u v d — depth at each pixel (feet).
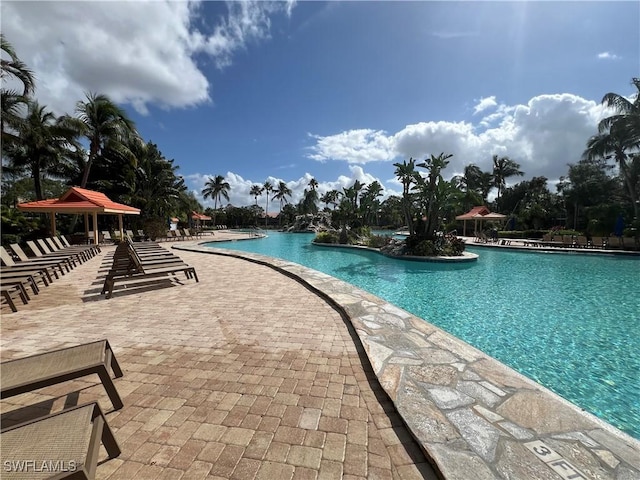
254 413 7.75
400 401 7.99
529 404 7.95
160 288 22.48
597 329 18.67
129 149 76.84
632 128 70.03
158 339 12.73
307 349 11.70
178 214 113.39
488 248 64.39
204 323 14.71
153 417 7.59
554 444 6.52
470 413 7.52
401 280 33.30
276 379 9.46
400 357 10.64
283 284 23.93
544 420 7.31
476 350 11.31
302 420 7.49
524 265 43.16
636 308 22.93
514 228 104.63
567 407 7.86
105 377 7.75
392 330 13.25
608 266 41.83
